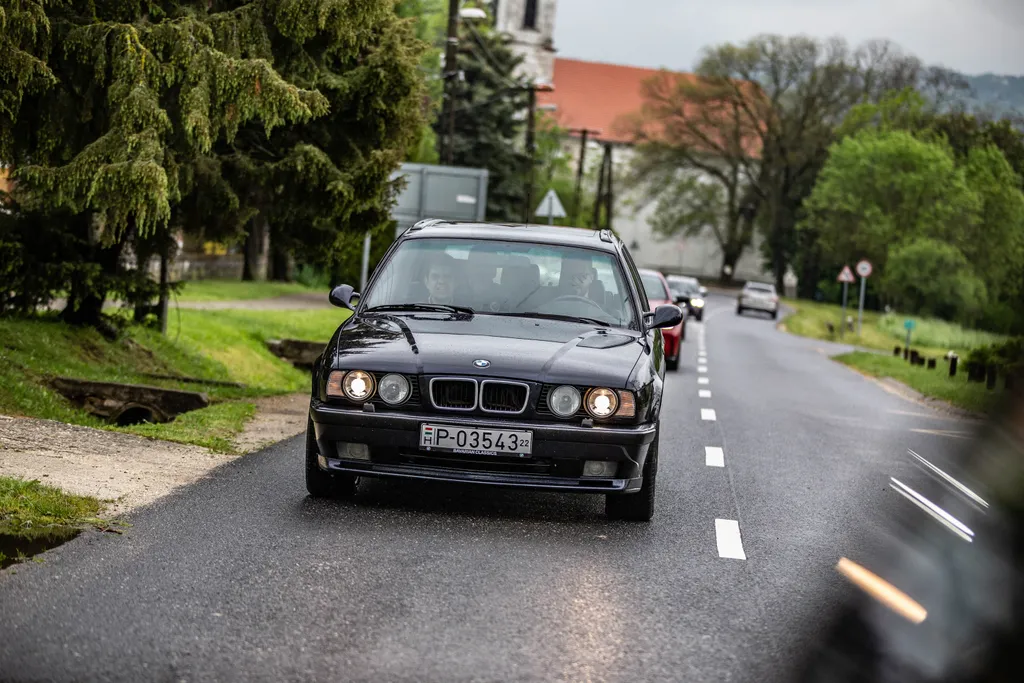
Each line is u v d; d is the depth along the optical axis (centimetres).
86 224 2444
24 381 1998
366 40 2347
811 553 1130
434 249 1403
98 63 1850
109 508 1139
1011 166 12262
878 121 14100
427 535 1118
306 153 2325
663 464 1686
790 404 2902
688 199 15638
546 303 1350
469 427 1164
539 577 985
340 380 1191
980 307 11344
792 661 783
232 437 1672
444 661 753
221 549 1015
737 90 15088
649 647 806
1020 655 457
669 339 3744
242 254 8344
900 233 12006
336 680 707
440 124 9388
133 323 2761
